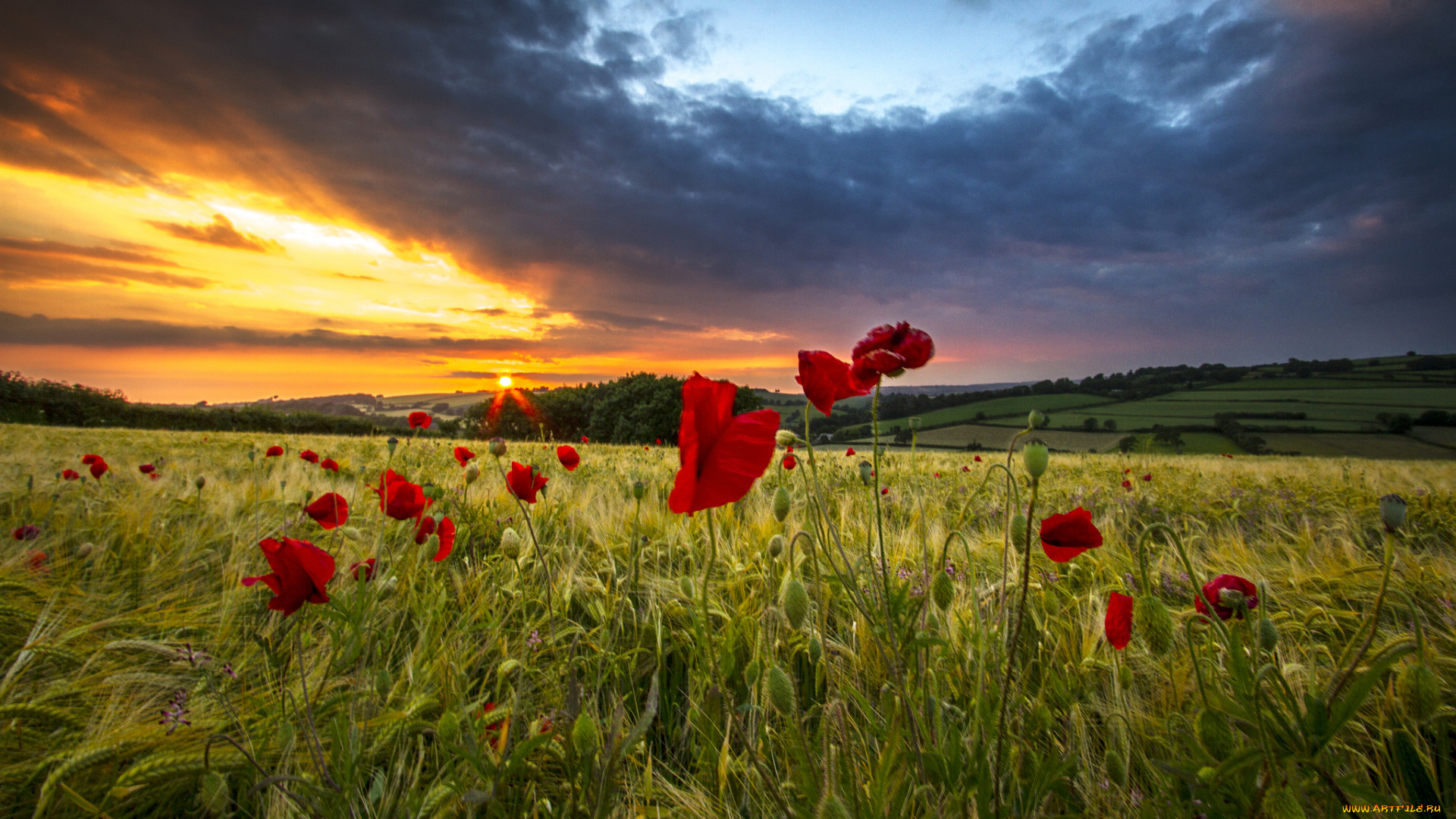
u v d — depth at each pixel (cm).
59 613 231
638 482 292
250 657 220
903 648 147
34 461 640
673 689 237
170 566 311
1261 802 120
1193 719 171
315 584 166
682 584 218
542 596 281
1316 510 568
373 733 184
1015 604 206
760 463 92
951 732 141
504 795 150
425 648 222
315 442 1380
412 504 240
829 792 113
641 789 170
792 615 139
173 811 161
